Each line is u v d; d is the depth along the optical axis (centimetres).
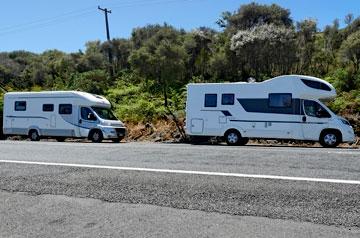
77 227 491
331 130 1745
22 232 476
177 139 2275
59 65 5325
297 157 1050
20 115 2438
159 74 3281
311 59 3706
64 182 750
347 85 2842
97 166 934
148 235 456
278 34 3497
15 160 1075
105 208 571
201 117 1941
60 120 2316
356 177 737
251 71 3697
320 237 436
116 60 5197
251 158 1045
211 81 3706
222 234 453
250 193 627
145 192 655
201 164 941
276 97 1817
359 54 3244
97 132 2217
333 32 4600
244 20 5084
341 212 518
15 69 6153
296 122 1783
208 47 4266
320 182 695
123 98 3416
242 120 1866
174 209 557
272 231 458
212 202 584
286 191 633
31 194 663
